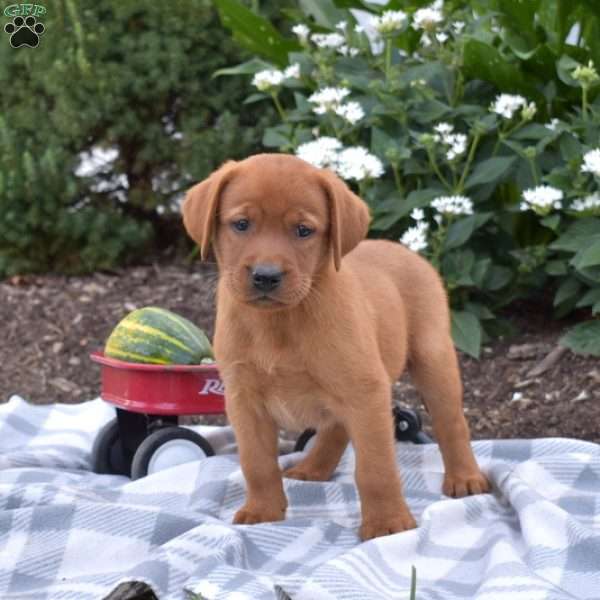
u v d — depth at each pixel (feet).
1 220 7.77
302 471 5.22
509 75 6.91
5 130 7.75
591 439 5.91
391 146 6.73
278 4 8.18
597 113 6.63
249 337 4.62
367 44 7.24
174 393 5.29
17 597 4.23
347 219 4.57
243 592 4.00
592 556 4.35
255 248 4.43
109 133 7.83
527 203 6.64
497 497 4.98
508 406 6.23
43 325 7.26
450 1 7.38
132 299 7.54
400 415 5.64
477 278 6.73
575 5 7.09
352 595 4.03
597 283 6.63
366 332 4.63
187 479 5.06
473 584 4.33
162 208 8.21
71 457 5.67
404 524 4.62
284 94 7.92
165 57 7.75
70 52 7.72
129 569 4.28
